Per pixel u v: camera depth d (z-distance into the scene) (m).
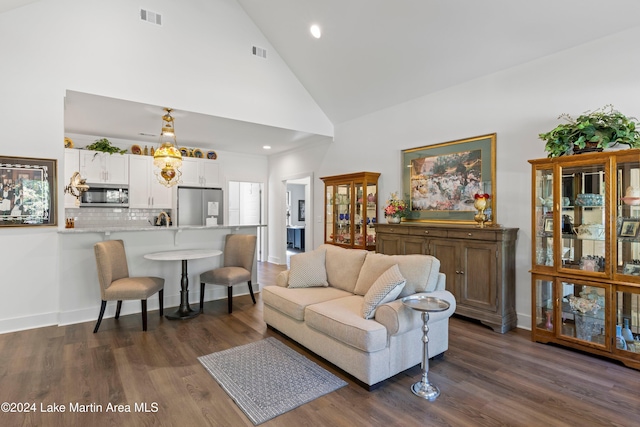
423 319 2.39
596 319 2.95
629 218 2.79
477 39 3.59
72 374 2.56
